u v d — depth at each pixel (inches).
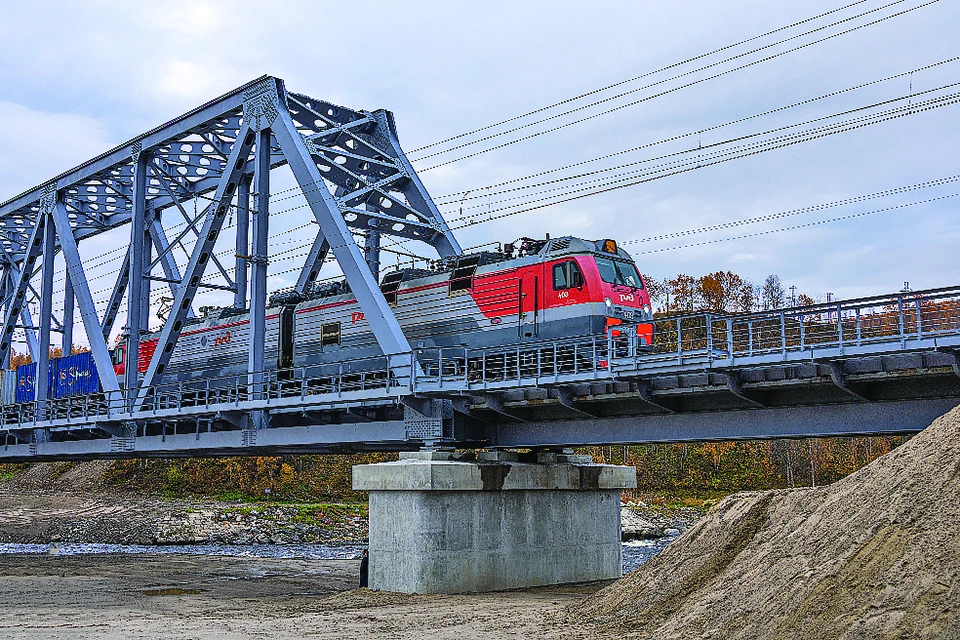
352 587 1414.9
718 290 4237.2
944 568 506.9
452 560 1092.5
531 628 762.8
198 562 1822.1
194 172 1770.4
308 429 1293.1
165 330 1437.0
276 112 1382.9
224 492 3558.1
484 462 1143.6
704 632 597.9
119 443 1577.3
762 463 3720.5
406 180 1556.3
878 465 661.9
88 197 2032.5
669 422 1004.6
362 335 1423.5
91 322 1680.6
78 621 974.4
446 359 1129.4
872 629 493.7
